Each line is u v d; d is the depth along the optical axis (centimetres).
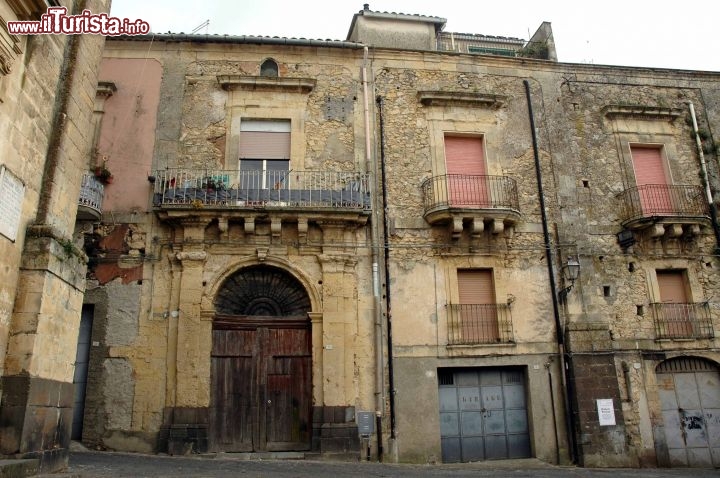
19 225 784
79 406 1316
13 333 761
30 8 775
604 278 1541
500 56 1680
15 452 719
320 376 1347
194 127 1505
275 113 1540
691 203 1630
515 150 1614
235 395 1340
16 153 772
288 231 1434
